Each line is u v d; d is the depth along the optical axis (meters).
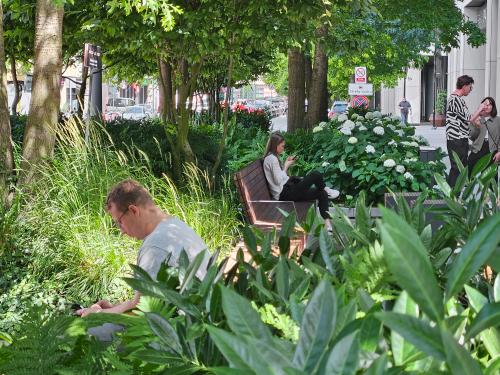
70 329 2.44
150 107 53.31
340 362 1.41
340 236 3.06
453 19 25.20
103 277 7.98
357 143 15.27
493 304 1.53
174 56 13.75
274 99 97.06
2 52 9.98
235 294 1.59
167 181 10.81
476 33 25.98
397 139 15.52
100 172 9.94
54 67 10.48
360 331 1.63
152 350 2.05
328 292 1.55
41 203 8.88
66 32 13.99
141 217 5.01
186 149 13.23
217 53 13.31
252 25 12.88
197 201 10.05
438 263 2.72
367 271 2.17
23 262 8.29
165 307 2.43
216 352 2.02
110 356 2.30
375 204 14.70
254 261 2.89
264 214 10.44
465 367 1.30
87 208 8.96
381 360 1.40
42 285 7.86
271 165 11.91
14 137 16.59
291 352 1.61
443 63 71.12
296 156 16.62
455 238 2.99
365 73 30.23
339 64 33.19
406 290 1.37
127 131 14.56
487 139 15.27
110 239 8.42
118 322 2.47
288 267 2.53
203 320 2.10
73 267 8.14
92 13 12.76
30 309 2.40
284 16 12.94
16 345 2.36
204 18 12.36
